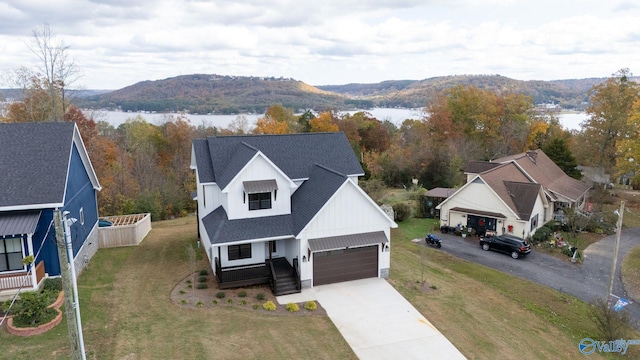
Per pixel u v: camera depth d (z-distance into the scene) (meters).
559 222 42.81
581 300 26.69
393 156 65.25
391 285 26.31
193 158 33.06
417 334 20.80
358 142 82.19
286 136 32.88
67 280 14.34
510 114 75.62
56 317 19.12
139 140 75.94
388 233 26.91
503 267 31.97
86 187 28.72
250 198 26.25
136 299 22.81
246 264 26.34
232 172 26.73
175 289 24.38
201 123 95.44
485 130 76.12
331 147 33.16
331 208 25.23
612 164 61.22
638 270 31.77
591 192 54.78
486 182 38.66
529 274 30.69
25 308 18.44
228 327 20.47
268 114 89.38
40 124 25.52
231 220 25.89
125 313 21.11
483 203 39.25
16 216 21.34
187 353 17.94
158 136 81.12
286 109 98.69
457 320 22.48
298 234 24.67
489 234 37.97
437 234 40.41
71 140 24.81
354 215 25.94
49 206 21.58
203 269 27.48
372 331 20.92
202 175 29.23
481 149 69.50
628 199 55.28
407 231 41.38
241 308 22.69
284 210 27.19
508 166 44.44
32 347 17.19
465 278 29.12
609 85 60.81
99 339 18.47
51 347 17.27
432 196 46.47
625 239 39.38
